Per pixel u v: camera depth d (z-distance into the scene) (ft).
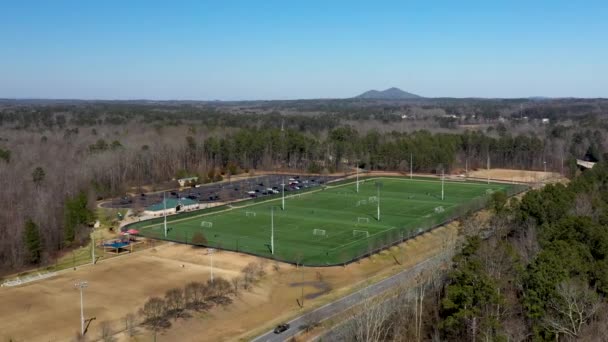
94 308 428.97
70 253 592.19
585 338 276.21
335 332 366.22
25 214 605.73
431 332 346.74
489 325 294.25
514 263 353.31
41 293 462.19
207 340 377.09
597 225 409.90
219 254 572.51
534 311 307.17
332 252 579.89
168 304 411.34
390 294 416.87
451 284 367.04
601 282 336.29
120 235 653.30
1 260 547.90
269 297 461.78
